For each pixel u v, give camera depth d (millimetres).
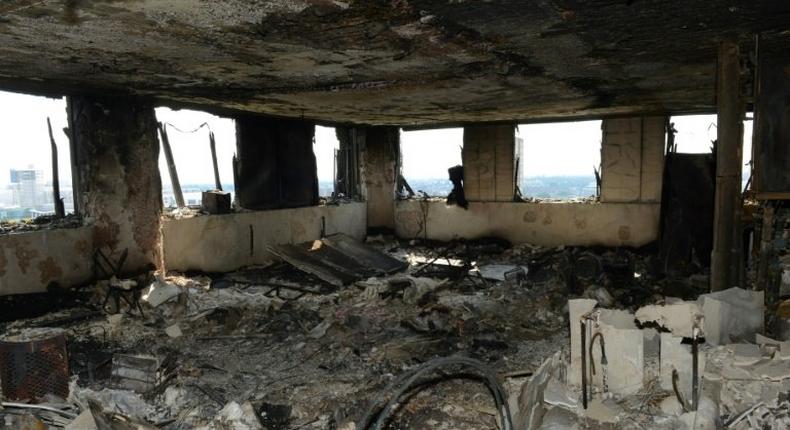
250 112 8281
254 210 8656
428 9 3039
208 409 3549
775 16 3240
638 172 8938
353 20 3246
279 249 7812
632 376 2617
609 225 9195
